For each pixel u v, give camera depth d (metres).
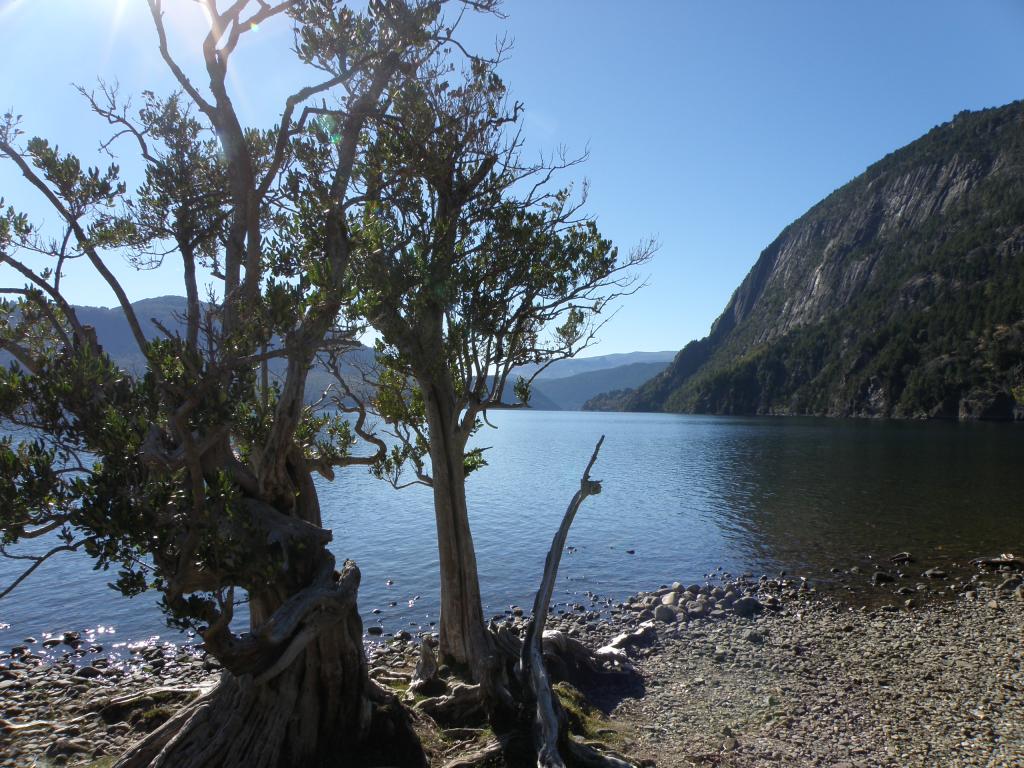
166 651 17.41
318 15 7.94
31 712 12.25
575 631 18.08
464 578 11.66
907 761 9.88
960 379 162.25
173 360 6.00
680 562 26.84
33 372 6.56
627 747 10.21
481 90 9.84
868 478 51.41
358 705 8.20
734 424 169.62
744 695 12.83
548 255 10.41
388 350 10.77
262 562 6.09
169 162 8.76
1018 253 199.00
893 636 16.62
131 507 5.44
